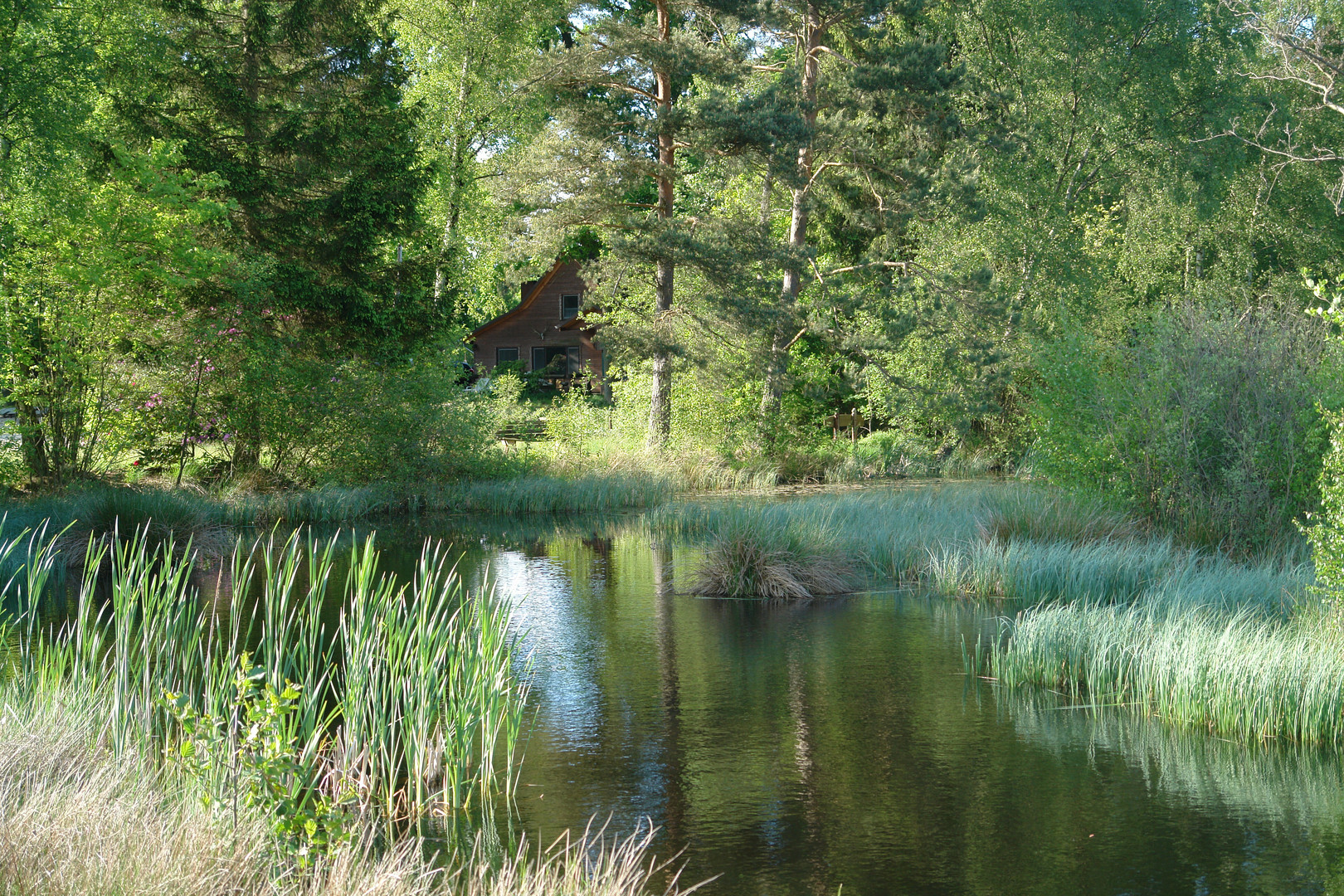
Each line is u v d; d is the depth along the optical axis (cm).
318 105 2009
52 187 1561
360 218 1897
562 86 2489
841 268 2753
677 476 2391
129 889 344
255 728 456
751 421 2705
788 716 741
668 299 2623
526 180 2530
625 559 1466
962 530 1438
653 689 816
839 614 1098
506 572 1350
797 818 558
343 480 2027
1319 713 678
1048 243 2767
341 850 413
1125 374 1422
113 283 1689
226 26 1995
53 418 1730
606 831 539
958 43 3191
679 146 2608
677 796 590
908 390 2705
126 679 579
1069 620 870
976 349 2636
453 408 2156
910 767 636
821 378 3072
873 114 2583
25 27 1592
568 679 846
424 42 3039
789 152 2295
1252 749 668
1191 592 966
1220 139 3077
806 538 1303
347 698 606
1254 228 3316
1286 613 902
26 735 511
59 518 1397
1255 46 3259
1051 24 2845
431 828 541
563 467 2395
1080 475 1416
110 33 1875
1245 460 1229
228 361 1898
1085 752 662
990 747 672
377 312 1973
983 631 1011
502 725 724
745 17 2362
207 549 1419
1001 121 2853
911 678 844
